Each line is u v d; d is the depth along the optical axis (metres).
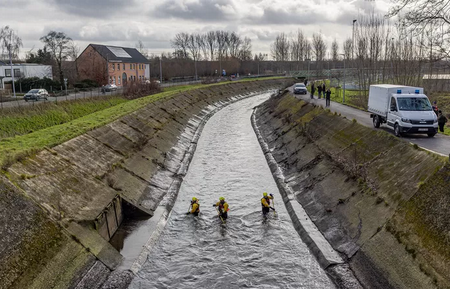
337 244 18.00
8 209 15.23
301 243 19.38
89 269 15.70
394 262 14.53
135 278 16.62
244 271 17.22
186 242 19.92
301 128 36.56
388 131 25.45
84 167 23.22
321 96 54.25
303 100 48.22
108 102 49.25
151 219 22.11
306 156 29.88
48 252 14.96
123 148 29.64
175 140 39.94
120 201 22.09
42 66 75.81
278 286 16.02
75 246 16.17
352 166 22.34
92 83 69.44
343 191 21.34
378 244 15.87
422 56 43.22
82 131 27.95
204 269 17.44
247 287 16.05
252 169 32.00
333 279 15.94
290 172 28.92
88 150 25.70
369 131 25.98
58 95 51.72
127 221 21.98
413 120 23.39
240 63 151.12
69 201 18.84
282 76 134.50
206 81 95.75
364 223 17.70
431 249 13.62
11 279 13.03
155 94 61.44
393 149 21.17
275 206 24.06
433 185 15.70
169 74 118.56
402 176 18.19
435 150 20.19
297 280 16.36
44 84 60.97
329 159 26.33
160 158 32.28
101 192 21.41
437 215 14.41
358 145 25.33
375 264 15.23
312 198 23.12
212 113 64.31
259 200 25.17
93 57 85.69
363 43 51.75
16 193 16.28
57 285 14.09
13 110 33.28
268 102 64.75
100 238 17.84
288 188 26.11
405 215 15.80
